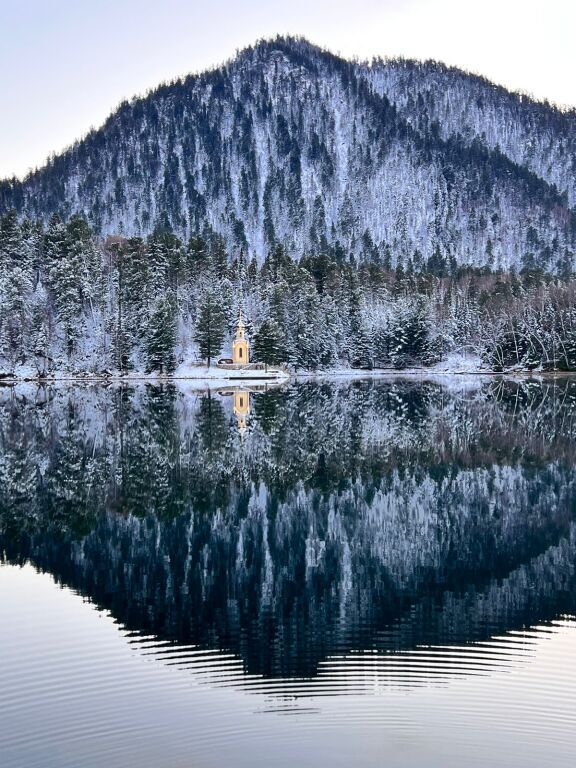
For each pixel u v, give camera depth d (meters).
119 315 166.88
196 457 64.62
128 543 39.25
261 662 23.53
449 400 116.50
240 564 35.47
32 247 182.50
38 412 99.81
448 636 25.75
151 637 25.94
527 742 17.98
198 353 177.25
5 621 27.78
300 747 17.89
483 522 42.72
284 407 106.25
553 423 86.12
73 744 18.16
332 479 55.09
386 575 33.56
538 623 27.20
